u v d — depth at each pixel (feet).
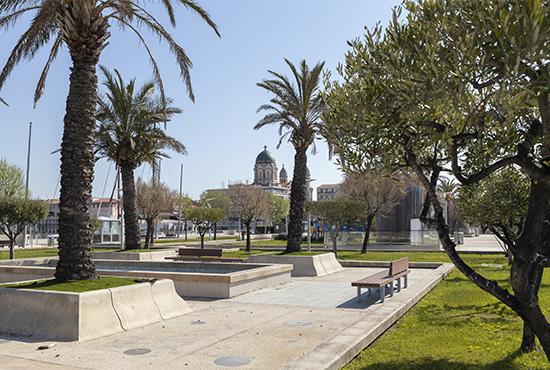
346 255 90.48
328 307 33.60
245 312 31.32
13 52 36.88
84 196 30.01
